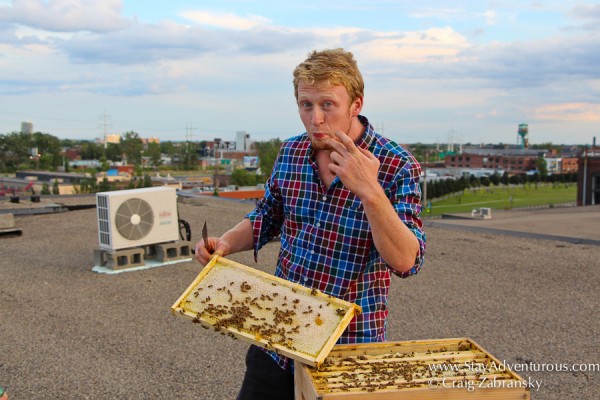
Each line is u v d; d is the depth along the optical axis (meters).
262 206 3.02
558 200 82.62
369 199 2.18
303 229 2.75
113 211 9.88
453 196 102.19
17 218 15.92
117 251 9.97
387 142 2.62
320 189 2.69
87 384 5.38
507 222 15.30
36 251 11.68
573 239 11.80
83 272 9.88
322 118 2.40
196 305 2.58
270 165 118.06
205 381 5.45
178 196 19.75
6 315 7.48
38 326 7.04
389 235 2.22
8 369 5.72
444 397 2.08
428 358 2.40
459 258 10.43
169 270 9.97
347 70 2.40
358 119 2.67
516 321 7.05
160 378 5.52
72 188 69.50
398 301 7.96
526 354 6.00
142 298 8.27
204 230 2.87
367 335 2.62
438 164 195.38
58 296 8.39
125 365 5.83
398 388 2.09
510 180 136.75
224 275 2.73
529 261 10.10
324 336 2.32
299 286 2.56
